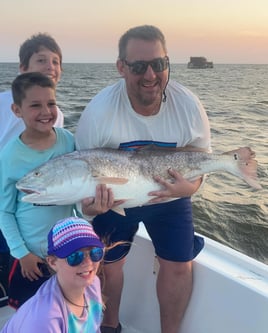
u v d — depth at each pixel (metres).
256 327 1.03
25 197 0.99
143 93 1.01
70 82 22.62
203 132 1.13
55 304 0.75
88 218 1.03
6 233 1.03
